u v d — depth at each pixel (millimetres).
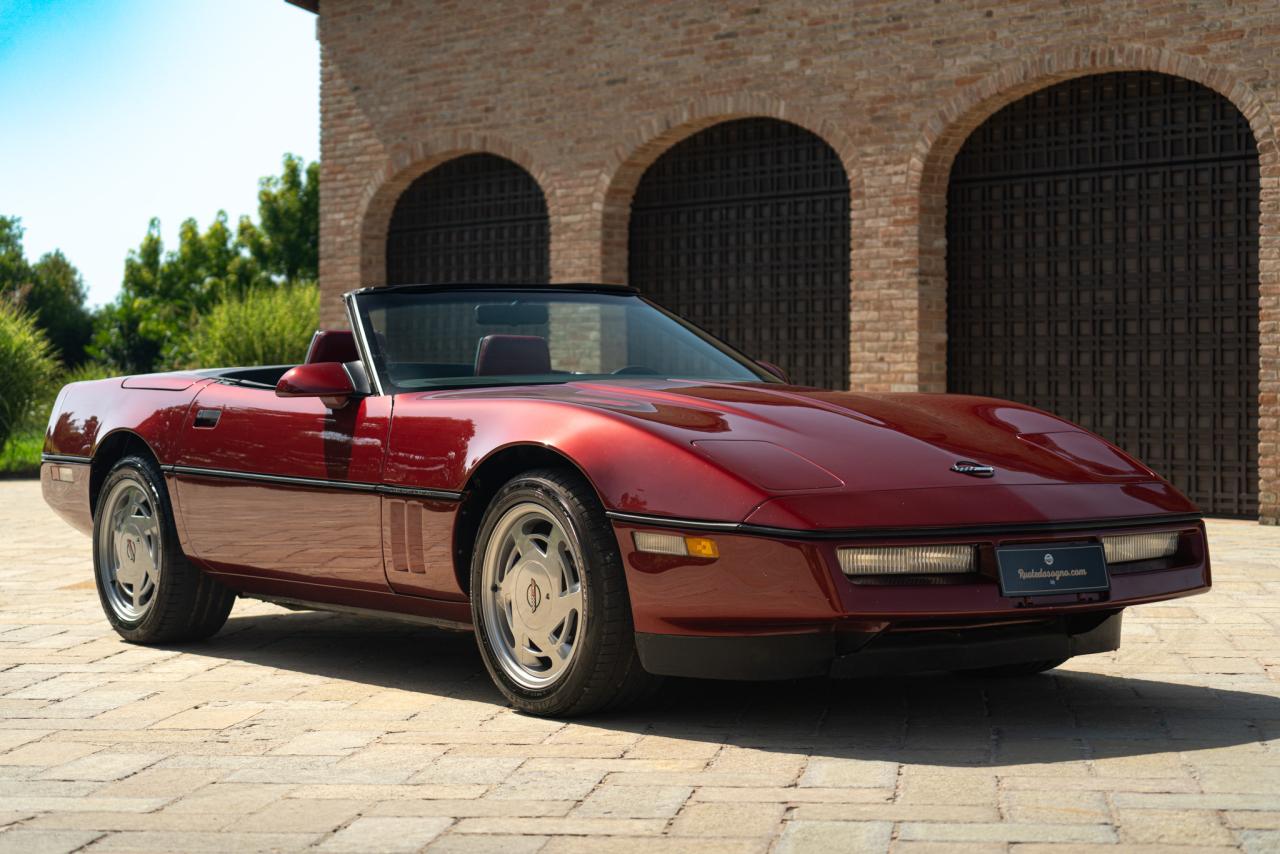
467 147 14477
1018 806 3078
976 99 11234
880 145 11773
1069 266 11297
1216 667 4789
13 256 63594
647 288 13781
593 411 4055
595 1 13461
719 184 13266
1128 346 11039
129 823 3070
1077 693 4387
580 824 3006
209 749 3781
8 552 8742
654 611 3775
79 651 5383
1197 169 10641
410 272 15602
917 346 11648
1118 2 10508
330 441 4711
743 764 3520
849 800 3154
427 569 4383
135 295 56875
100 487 5844
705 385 4633
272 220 51906
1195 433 10742
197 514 5219
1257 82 9891
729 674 3717
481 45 14297
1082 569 3766
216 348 21281
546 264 14586
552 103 13812
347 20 15383
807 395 4473
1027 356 11531
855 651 3670
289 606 5250
